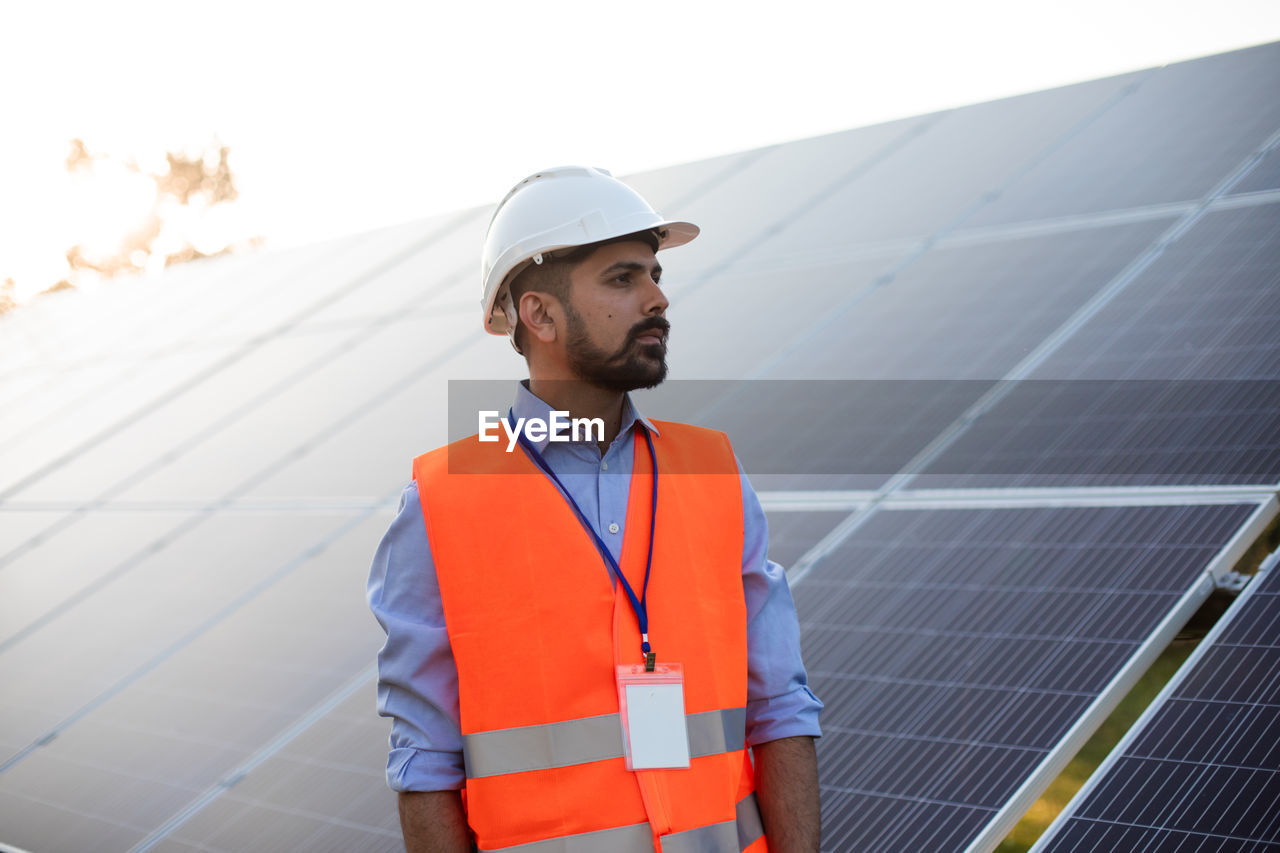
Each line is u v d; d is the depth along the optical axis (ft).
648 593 6.56
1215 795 8.04
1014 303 17.08
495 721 6.31
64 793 15.47
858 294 19.86
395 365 26.96
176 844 12.99
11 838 14.92
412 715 6.49
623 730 6.23
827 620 12.03
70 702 18.26
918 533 12.72
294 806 12.78
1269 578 9.83
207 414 30.35
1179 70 23.15
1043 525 11.87
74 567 24.21
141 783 14.88
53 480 31.24
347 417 25.18
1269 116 18.99
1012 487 12.84
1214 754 8.38
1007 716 9.68
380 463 21.85
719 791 6.29
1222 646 9.29
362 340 30.09
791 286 21.58
